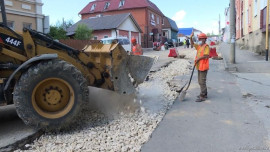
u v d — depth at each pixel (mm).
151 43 48688
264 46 17578
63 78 5051
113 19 37188
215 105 6551
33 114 4871
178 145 4422
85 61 5855
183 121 5504
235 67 11758
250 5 23094
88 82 5863
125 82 5898
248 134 4742
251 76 10289
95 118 5801
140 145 4457
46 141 4797
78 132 5145
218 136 4711
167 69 13297
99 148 4391
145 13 46812
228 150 4191
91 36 28906
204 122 5410
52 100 5113
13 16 17719
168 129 5102
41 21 19984
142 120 5633
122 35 37531
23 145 4707
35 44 5379
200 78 7031
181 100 7039
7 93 5055
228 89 8219
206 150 4223
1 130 5207
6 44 5191
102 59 6020
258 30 19125
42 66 4906
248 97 7188
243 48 26172
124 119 5734
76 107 5129
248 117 5598
